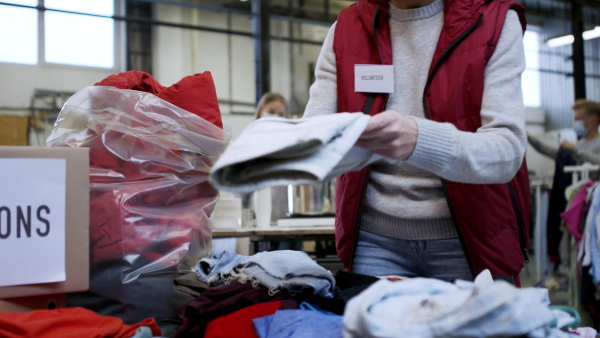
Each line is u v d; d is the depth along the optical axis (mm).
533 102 8531
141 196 951
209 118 1098
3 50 5648
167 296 939
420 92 1058
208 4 6715
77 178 804
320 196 3062
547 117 8469
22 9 5711
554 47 8422
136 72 1105
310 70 7375
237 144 604
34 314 723
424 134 743
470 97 997
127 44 6254
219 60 6840
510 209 1045
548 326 550
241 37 6988
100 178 945
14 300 775
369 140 713
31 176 776
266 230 2592
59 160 793
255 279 830
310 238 2730
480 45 996
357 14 1151
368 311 527
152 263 943
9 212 760
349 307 536
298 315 664
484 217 1001
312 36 7395
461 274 1042
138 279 921
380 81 1069
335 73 1134
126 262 916
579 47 8117
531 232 5898
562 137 5535
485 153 805
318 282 750
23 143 5684
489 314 469
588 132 5117
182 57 6582
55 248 781
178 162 1000
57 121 1002
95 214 918
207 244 1064
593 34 8453
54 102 5887
